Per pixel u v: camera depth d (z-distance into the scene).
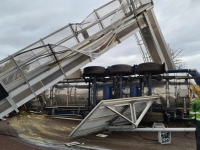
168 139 6.41
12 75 7.87
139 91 10.49
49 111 13.96
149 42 11.41
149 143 6.45
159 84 10.44
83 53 8.48
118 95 10.64
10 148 6.01
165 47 11.72
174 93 10.00
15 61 7.88
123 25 9.65
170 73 10.53
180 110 10.05
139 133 7.91
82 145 6.22
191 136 7.40
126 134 7.75
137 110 8.09
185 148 5.89
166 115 9.77
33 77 8.14
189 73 10.14
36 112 15.37
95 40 9.09
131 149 5.79
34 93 8.15
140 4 10.14
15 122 11.56
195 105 4.36
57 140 7.00
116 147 5.98
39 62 8.28
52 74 8.43
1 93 7.57
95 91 11.25
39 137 7.55
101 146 6.09
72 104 13.01
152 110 10.04
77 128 6.61
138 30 10.30
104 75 11.30
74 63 8.79
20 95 7.97
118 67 10.40
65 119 12.45
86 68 11.24
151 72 9.91
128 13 9.85
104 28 9.26
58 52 8.38
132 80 11.08
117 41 9.74
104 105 6.30
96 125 7.29
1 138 7.42
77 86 13.10
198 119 4.24
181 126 8.97
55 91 13.62
